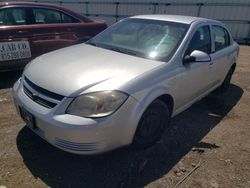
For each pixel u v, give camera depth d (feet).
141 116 8.01
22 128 10.36
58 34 16.62
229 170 8.75
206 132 11.15
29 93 8.29
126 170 8.34
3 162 8.32
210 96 15.62
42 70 8.59
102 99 7.22
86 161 8.63
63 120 7.13
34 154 8.80
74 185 7.61
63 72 8.17
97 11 52.34
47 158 8.64
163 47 10.03
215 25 13.23
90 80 7.66
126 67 8.56
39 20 16.28
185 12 44.37
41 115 7.49
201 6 42.86
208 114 13.03
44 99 7.69
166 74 8.97
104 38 11.80
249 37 41.60
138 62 9.05
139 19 12.19
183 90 10.23
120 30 11.90
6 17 14.88
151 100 8.29
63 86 7.56
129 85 7.70
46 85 7.82
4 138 9.60
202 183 8.04
